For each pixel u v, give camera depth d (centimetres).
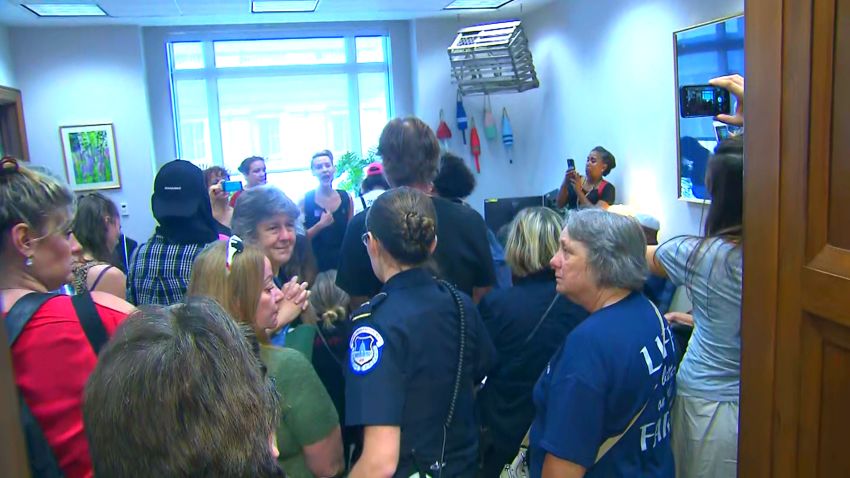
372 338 130
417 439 132
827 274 73
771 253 84
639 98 465
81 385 102
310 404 133
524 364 181
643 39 454
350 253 189
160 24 598
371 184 423
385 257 142
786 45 79
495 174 668
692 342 164
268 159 676
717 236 156
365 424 125
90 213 213
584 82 548
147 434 65
